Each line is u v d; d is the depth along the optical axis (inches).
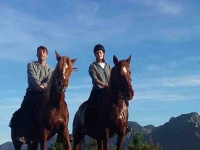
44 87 413.1
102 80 463.5
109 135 440.1
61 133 387.5
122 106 424.8
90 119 455.2
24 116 406.9
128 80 410.3
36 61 430.6
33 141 406.9
